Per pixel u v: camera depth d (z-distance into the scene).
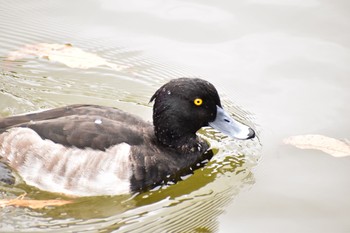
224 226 9.56
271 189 10.45
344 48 13.80
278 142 11.59
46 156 9.88
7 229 9.09
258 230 9.47
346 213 9.81
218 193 10.38
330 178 10.65
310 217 9.75
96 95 12.49
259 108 12.41
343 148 11.30
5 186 9.95
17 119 10.41
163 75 13.10
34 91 12.38
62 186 9.88
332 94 12.68
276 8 15.02
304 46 13.89
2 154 10.20
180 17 14.70
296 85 12.94
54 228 9.21
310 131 11.76
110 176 9.86
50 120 10.16
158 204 10.02
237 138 10.83
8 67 12.94
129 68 13.26
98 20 14.52
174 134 10.86
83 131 9.98
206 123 11.00
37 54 13.39
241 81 13.04
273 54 13.70
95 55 13.53
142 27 14.42
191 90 10.75
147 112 12.20
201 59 13.56
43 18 14.42
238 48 13.83
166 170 10.55
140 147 10.30
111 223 9.45
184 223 9.59
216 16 14.76
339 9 14.96
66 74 12.98
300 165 11.00
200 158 11.23
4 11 14.52
